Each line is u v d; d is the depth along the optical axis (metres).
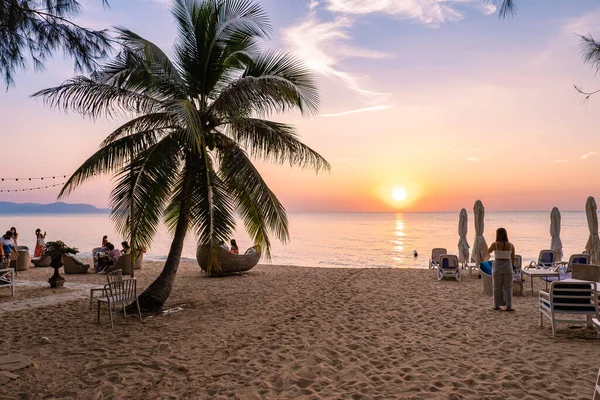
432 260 14.91
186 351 5.69
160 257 24.31
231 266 13.55
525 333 6.35
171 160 8.05
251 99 7.95
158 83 8.14
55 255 11.29
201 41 8.61
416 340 6.14
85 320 7.56
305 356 5.44
